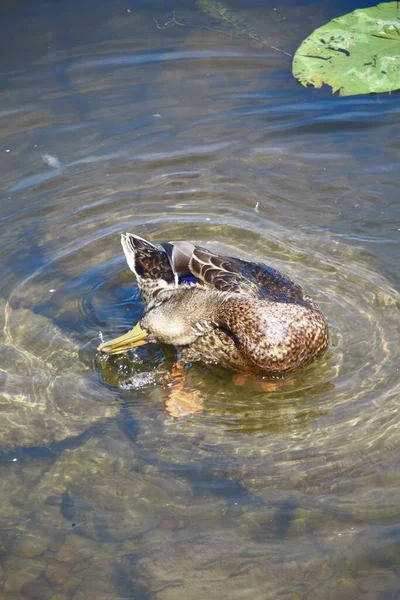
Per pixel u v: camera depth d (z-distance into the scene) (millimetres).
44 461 7055
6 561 6148
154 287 8930
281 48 12648
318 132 11516
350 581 5871
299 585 5863
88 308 9117
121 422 7559
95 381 8141
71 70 12414
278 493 6652
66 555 6180
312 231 10047
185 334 8320
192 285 8625
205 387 8164
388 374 8039
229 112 11836
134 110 11883
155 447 7227
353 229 10016
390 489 6629
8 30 13023
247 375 8336
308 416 7609
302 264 9555
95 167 11055
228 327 8109
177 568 6043
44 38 12906
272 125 11641
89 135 11508
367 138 11398
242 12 13375
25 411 7652
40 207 10477
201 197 10672
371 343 8461
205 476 6867
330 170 10922
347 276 9344
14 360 8328
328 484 6723
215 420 7609
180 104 11969
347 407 7676
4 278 9445
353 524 6309
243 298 8133
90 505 6602
